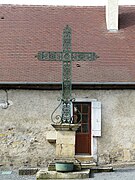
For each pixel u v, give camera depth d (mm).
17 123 12273
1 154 12203
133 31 14797
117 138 12273
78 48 13734
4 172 11500
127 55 13555
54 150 12164
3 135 12242
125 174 10359
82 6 15992
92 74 12586
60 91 12328
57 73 12672
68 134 10133
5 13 15500
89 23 15094
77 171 10062
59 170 9906
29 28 14766
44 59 10555
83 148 12453
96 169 10766
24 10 15688
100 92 12375
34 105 12312
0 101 12312
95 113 12281
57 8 15852
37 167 12023
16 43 14047
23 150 12211
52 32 14539
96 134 12211
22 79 12359
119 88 12336
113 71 12766
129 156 12227
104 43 14086
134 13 15922
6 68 12906
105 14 15555
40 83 12164
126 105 12352
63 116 10281
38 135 12234
